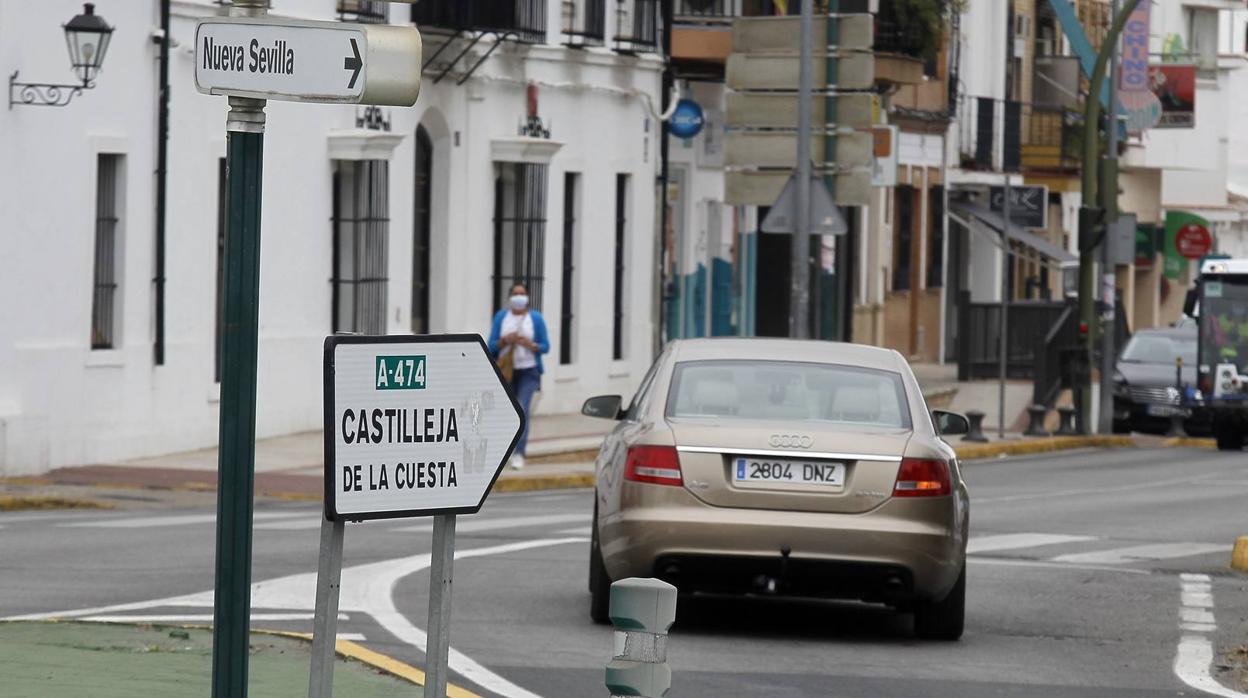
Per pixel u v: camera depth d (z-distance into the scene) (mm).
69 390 63594
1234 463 89250
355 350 19172
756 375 34875
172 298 69250
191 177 70062
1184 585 43594
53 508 55625
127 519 51062
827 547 32812
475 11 84688
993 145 153625
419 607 35781
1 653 29250
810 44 71625
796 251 71625
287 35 19172
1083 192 105750
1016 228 150875
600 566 34531
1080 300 105938
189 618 33688
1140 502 66625
